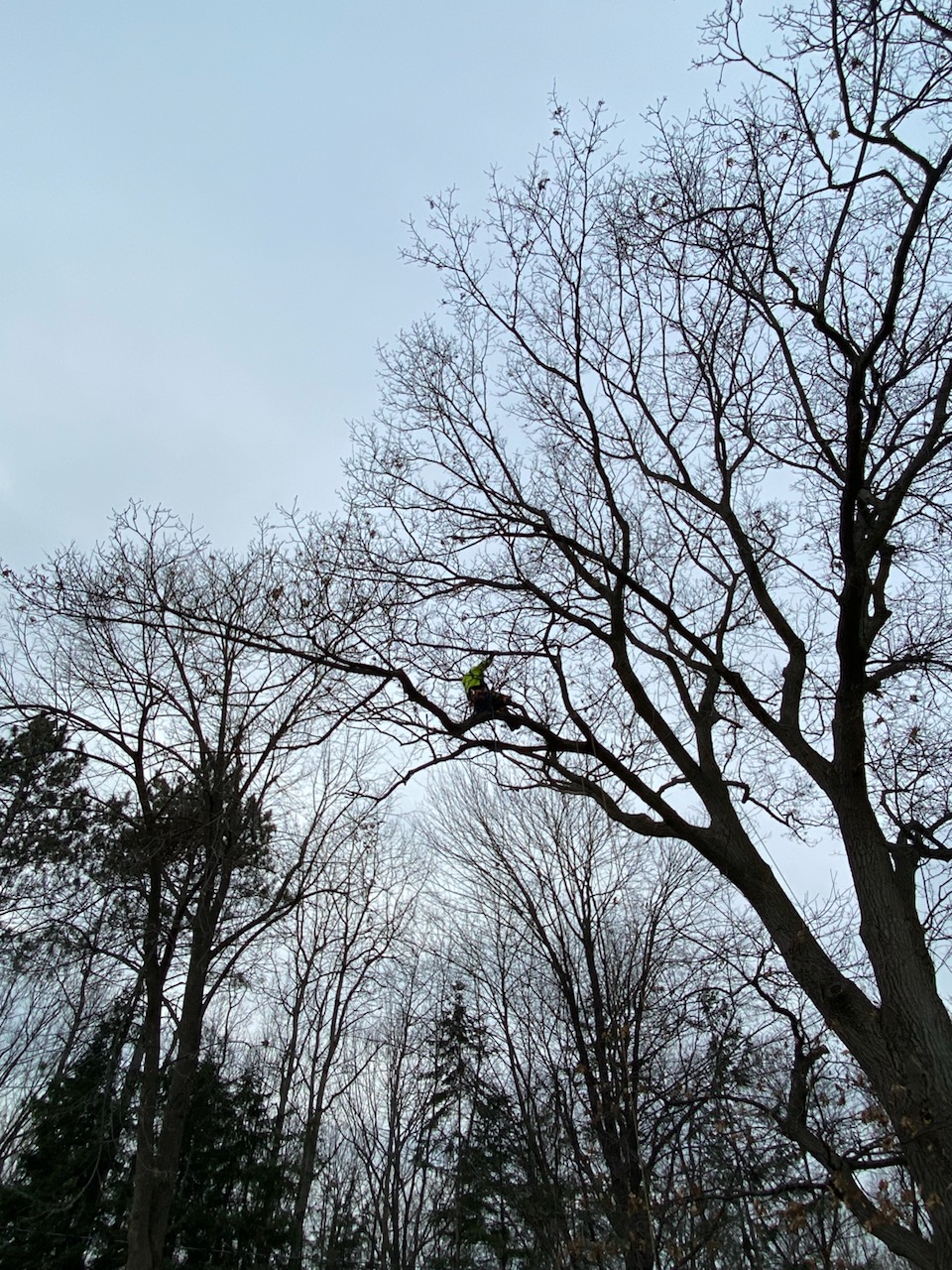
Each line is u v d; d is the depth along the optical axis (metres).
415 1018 25.92
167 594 13.38
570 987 15.80
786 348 8.05
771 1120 7.70
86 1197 20.42
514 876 18.58
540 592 8.60
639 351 9.45
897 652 8.13
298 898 14.47
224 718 13.73
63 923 13.07
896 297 6.65
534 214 9.38
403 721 8.04
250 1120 25.92
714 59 7.80
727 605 8.83
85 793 13.49
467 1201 20.20
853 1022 6.59
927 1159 5.93
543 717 8.95
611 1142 9.23
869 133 6.95
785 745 7.87
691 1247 7.71
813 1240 7.66
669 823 7.72
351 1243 26.48
